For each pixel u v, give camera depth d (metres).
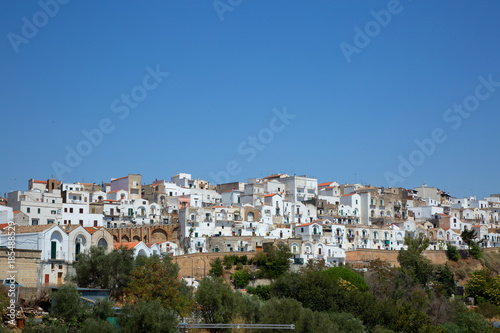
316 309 154.88
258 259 199.75
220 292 132.00
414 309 154.88
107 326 106.00
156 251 180.12
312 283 161.25
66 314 109.56
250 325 120.06
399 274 196.25
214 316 129.12
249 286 179.88
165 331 111.00
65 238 151.38
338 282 168.12
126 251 143.38
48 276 144.25
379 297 177.75
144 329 110.69
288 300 138.12
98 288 136.25
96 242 158.88
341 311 153.50
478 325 163.88
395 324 150.62
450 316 170.12
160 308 115.31
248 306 137.50
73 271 149.38
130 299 127.25
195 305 131.88
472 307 198.12
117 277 139.00
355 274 183.00
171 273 145.12
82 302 114.56
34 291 123.50
